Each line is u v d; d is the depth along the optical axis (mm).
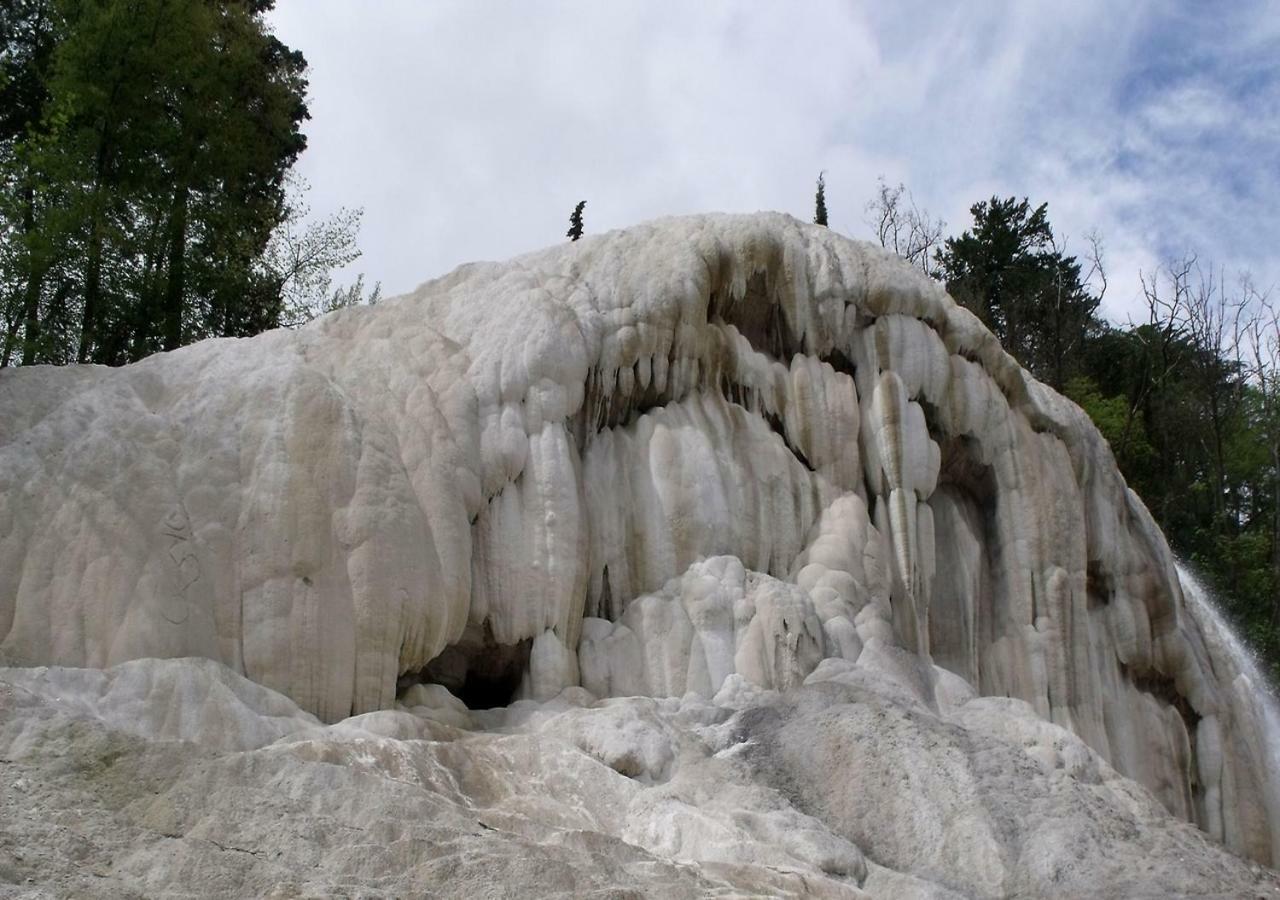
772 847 13680
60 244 23984
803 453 20734
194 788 11758
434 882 10852
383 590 15797
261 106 31438
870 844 15227
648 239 20859
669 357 19984
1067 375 44906
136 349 26797
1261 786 23891
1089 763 17438
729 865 12719
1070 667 21781
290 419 16547
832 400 20969
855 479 20797
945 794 15539
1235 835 23234
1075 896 14484
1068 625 21938
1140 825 15930
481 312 19281
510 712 16562
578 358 18797
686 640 17984
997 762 16141
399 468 16734
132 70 25328
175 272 27281
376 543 15945
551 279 19891
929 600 21125
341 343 18781
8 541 15367
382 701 15562
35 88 28375
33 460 15938
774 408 20766
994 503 22281
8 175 25109
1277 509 39406
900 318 21609
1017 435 22469
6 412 16516
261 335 18500
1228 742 23750
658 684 17781
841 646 18609
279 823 11422
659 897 11359
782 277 21312
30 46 28781
